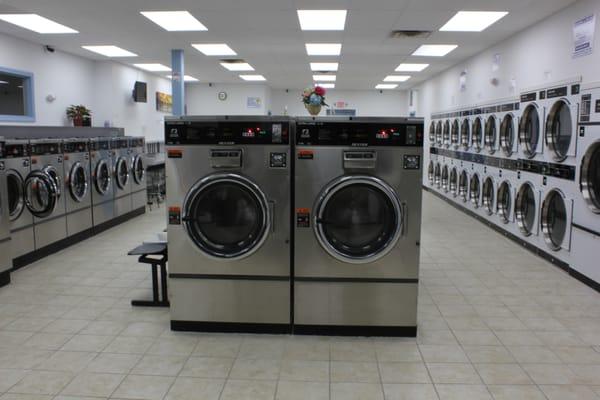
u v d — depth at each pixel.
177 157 3.11
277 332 3.27
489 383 2.63
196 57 9.03
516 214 6.06
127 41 7.38
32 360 2.88
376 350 3.03
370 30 6.41
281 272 3.19
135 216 7.95
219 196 3.17
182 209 3.15
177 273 3.23
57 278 4.52
